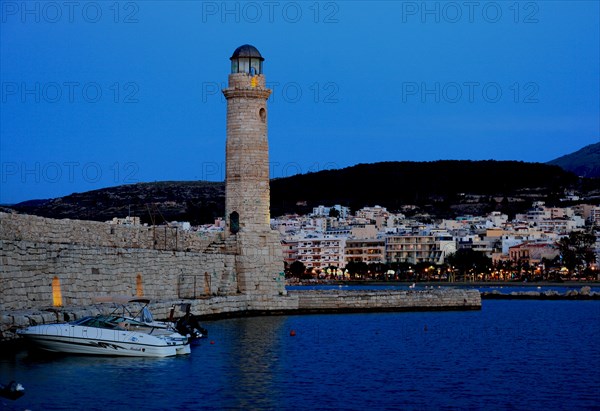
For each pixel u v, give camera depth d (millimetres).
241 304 92812
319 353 67562
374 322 92500
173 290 84875
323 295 99688
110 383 51594
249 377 55969
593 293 179125
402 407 48938
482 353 70750
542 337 85000
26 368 54094
